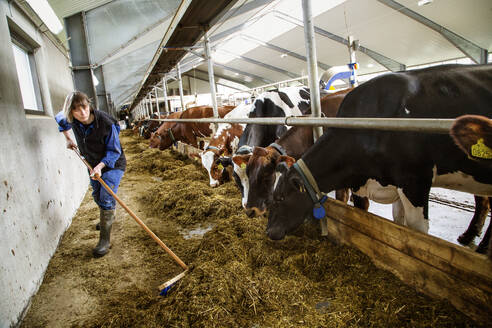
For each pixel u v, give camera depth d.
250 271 2.32
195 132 8.14
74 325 2.09
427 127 1.34
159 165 7.60
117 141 3.03
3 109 2.40
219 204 3.98
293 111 4.00
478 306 1.53
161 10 7.50
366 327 1.69
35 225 2.71
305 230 2.81
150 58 12.20
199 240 3.23
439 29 12.42
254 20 10.23
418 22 12.45
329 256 2.33
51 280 2.66
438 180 2.19
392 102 2.09
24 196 2.56
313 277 2.20
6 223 2.13
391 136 2.04
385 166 2.15
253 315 1.90
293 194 2.43
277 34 17.66
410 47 14.93
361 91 2.30
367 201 2.70
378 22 13.48
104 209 3.07
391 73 2.26
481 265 1.49
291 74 25.11
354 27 14.41
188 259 2.81
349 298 1.91
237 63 26.75
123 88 17.55
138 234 3.53
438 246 1.68
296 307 1.91
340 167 2.35
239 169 3.01
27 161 2.76
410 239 1.85
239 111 5.22
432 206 3.71
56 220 3.38
